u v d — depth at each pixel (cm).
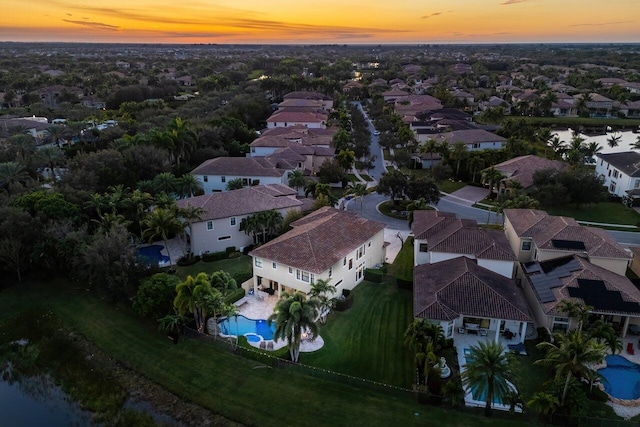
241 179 8062
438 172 9238
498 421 3284
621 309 4028
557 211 7794
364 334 4350
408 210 7056
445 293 4256
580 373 3269
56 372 4119
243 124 12006
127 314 4759
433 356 3391
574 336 3281
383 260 5922
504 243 5191
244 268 5688
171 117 12375
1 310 4981
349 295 5019
